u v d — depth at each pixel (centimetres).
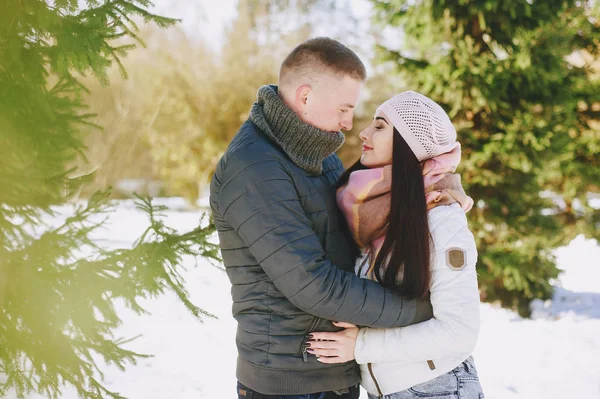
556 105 609
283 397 166
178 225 1175
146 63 1705
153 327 509
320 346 166
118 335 480
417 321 164
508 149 593
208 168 1795
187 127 1794
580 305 628
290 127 171
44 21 167
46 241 174
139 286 181
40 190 181
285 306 166
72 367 177
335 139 175
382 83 1534
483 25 579
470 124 609
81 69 187
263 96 176
